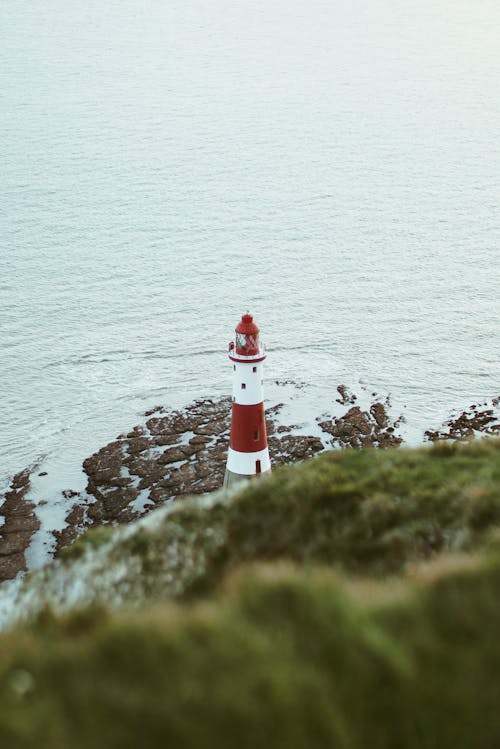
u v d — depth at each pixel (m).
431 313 106.81
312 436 74.00
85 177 163.50
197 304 109.19
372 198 156.62
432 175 170.00
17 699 11.05
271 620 12.52
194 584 19.28
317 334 100.12
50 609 15.46
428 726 11.33
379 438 74.06
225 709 10.81
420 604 12.98
